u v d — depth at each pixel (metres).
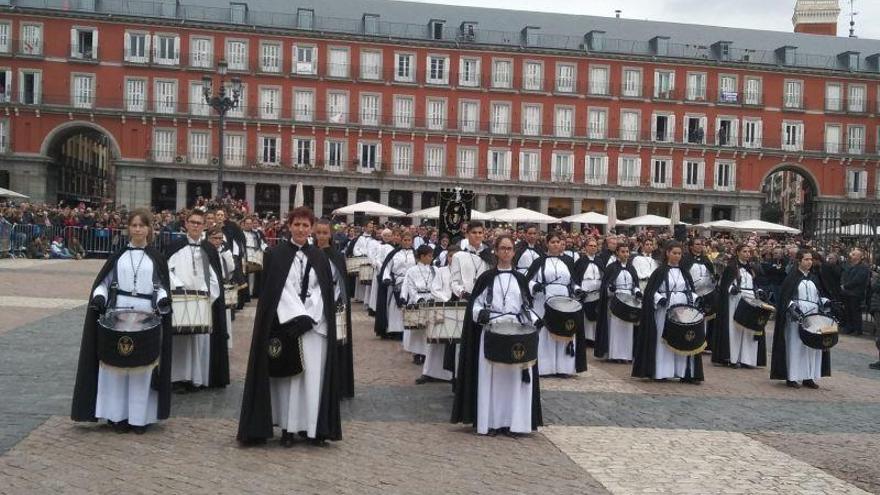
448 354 10.69
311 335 7.86
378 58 59.47
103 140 75.75
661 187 62.19
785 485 7.52
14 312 16.52
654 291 12.68
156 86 56.75
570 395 11.37
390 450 8.08
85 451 7.54
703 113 62.78
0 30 54.94
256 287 21.53
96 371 8.20
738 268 14.77
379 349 14.79
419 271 12.74
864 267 21.02
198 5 58.81
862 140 64.50
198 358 10.26
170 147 57.06
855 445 9.17
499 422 8.91
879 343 15.37
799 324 12.63
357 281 23.12
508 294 9.16
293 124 58.22
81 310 17.28
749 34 67.69
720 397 11.77
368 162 59.66
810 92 63.84
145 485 6.68
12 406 9.02
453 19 63.44
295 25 59.44
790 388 12.82
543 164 61.31
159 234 26.05
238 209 28.73
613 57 61.31
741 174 63.09
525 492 6.96
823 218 25.91
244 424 7.81
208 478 6.93
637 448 8.59
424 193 61.53
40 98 55.31
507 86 60.75
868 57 65.50
